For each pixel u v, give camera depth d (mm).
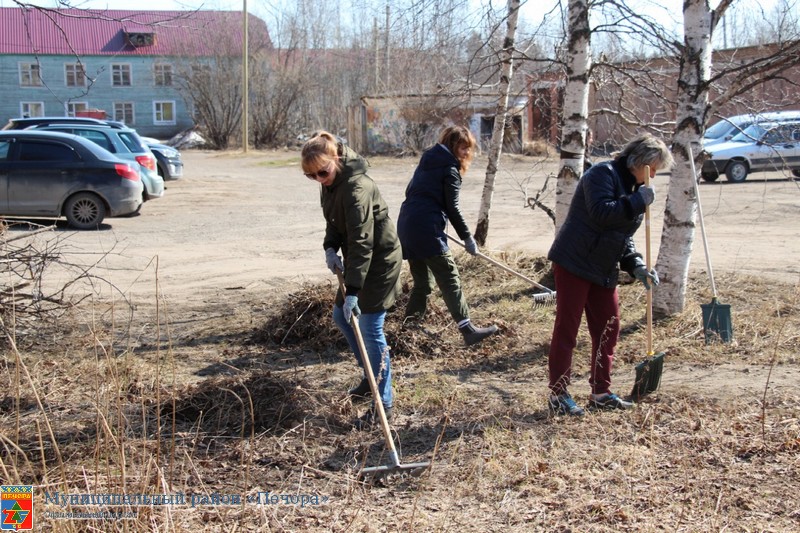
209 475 4156
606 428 4680
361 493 3986
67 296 8047
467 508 3826
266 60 43469
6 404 4996
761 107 7285
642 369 5031
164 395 5105
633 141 4750
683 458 4270
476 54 8195
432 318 6875
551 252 4871
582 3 7184
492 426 4770
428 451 4492
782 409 4906
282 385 5184
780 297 7699
